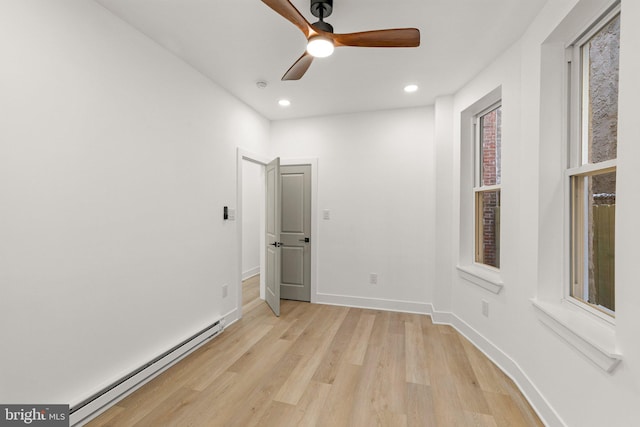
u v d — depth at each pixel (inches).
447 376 85.7
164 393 77.3
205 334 104.7
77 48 65.1
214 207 113.1
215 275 114.2
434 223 135.0
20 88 55.6
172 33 81.9
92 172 68.6
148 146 83.5
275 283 135.3
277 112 147.2
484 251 113.0
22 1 55.7
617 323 46.1
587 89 66.0
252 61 97.6
